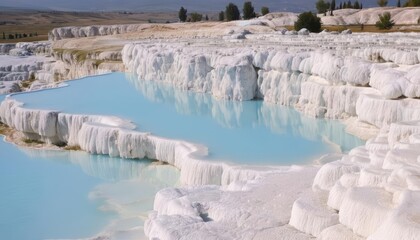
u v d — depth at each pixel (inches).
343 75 899.4
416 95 740.7
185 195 505.4
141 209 635.5
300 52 1051.3
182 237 403.9
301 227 393.4
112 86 1330.0
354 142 786.8
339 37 1440.7
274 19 2728.8
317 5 3388.3
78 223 603.8
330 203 396.5
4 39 3811.5
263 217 427.5
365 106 783.7
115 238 533.0
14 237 575.2
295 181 519.5
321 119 932.0
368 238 311.0
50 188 724.7
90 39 2519.7
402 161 405.7
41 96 1163.9
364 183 393.7
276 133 843.4
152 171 764.0
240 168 626.8
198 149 732.0
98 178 757.9
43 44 2842.0
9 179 767.7
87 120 927.7
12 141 987.3
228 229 414.9
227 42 1549.0
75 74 1996.8
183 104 1085.8
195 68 1231.5
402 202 315.6
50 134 948.0
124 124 884.0
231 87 1122.0
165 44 1583.4
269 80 1093.1
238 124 906.7
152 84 1355.8
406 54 868.0
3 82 1852.9
